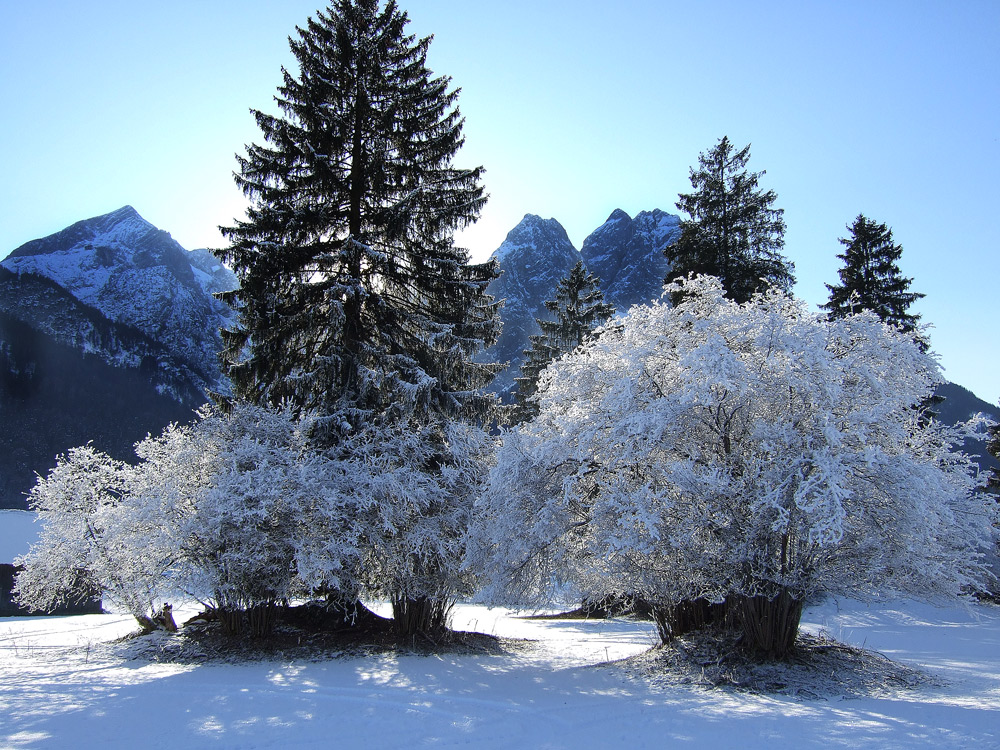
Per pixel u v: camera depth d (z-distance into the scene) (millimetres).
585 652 12875
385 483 11969
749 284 23609
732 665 9695
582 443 10445
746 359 10531
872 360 10305
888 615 19625
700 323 10359
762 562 9289
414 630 12758
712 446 10469
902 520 9227
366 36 15844
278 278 14039
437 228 15289
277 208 14266
